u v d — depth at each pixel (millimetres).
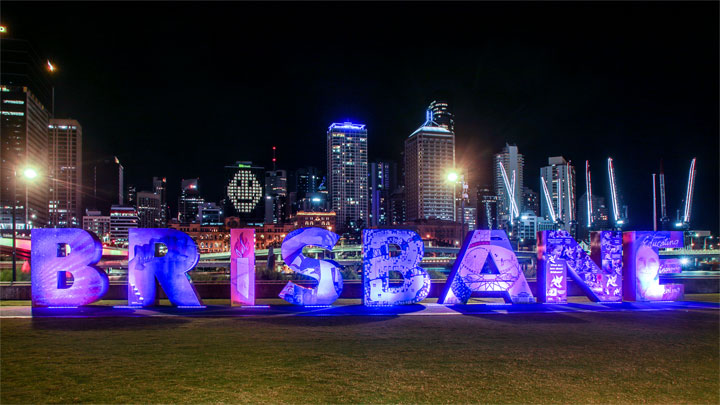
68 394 9625
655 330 16594
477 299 26047
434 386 10281
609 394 10016
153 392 9750
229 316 19141
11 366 11547
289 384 10289
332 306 22203
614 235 24281
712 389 10398
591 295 23922
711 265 71500
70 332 15656
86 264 21391
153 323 17453
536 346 13977
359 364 11867
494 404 9312
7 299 25188
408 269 22688
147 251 21750
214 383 10320
